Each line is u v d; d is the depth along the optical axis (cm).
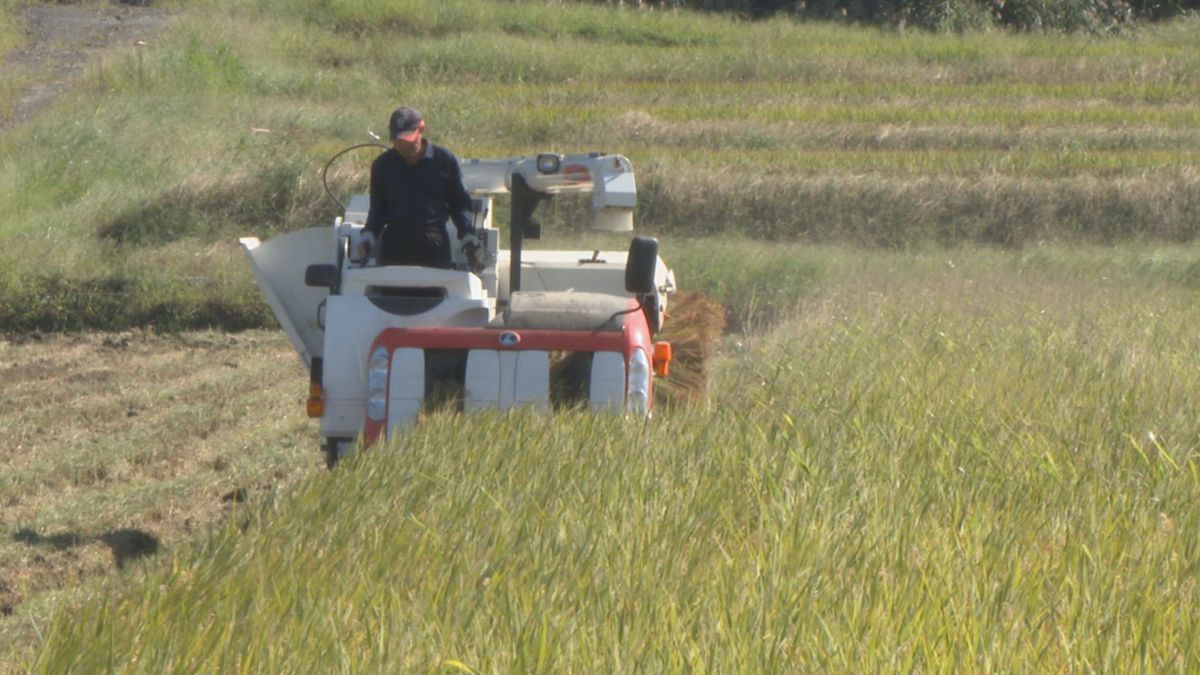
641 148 7438
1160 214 6356
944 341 3656
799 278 5244
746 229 6362
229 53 8938
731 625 1591
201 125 7500
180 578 1816
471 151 7394
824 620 1602
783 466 2273
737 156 7006
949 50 10338
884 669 1467
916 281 5162
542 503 2080
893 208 6375
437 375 2680
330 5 11044
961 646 1527
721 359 3959
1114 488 2206
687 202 6388
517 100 8825
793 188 6400
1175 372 3275
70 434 3631
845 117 8169
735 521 2016
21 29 10162
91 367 4491
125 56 8719
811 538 1873
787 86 9294
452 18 11012
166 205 6106
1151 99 8994
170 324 5053
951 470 2264
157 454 3434
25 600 2406
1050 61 9825
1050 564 1817
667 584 1731
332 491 2133
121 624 1642
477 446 2341
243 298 5119
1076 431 2627
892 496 2108
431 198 2938
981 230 6362
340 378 2722
